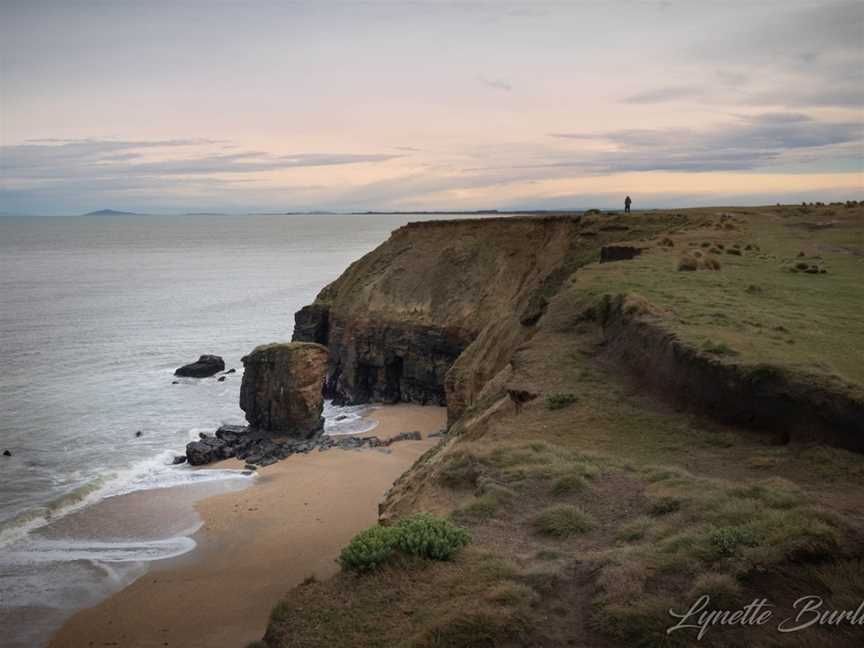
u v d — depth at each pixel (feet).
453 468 57.67
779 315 80.94
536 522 44.04
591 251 202.69
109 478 164.66
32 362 302.04
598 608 32.24
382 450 186.91
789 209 269.64
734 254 147.54
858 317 80.69
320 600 37.83
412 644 31.32
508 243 261.24
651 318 78.48
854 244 167.94
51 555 120.88
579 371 78.13
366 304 279.49
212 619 97.66
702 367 61.36
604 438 59.36
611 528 42.27
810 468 46.11
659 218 225.15
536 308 174.81
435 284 266.16
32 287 574.97
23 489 155.53
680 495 43.83
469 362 195.72
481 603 33.78
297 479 162.50
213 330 388.78
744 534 35.29
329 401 279.69
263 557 118.93
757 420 54.95
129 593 106.32
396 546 41.37
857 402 48.06
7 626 96.94
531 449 57.52
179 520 137.28
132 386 265.95
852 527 34.50
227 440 192.34
